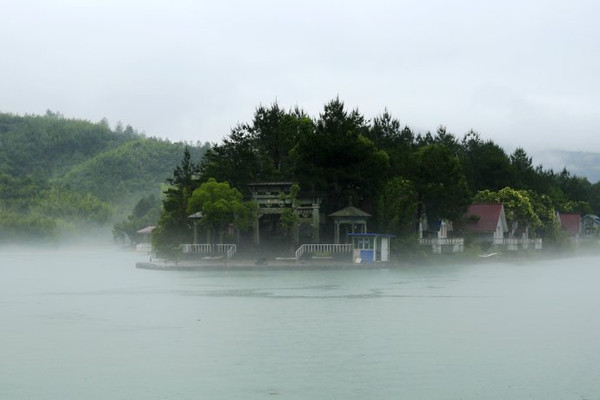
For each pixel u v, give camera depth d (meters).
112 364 28.66
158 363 28.78
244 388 24.98
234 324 38.22
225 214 81.69
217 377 26.48
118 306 46.34
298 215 89.06
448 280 66.12
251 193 90.69
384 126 145.12
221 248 86.19
